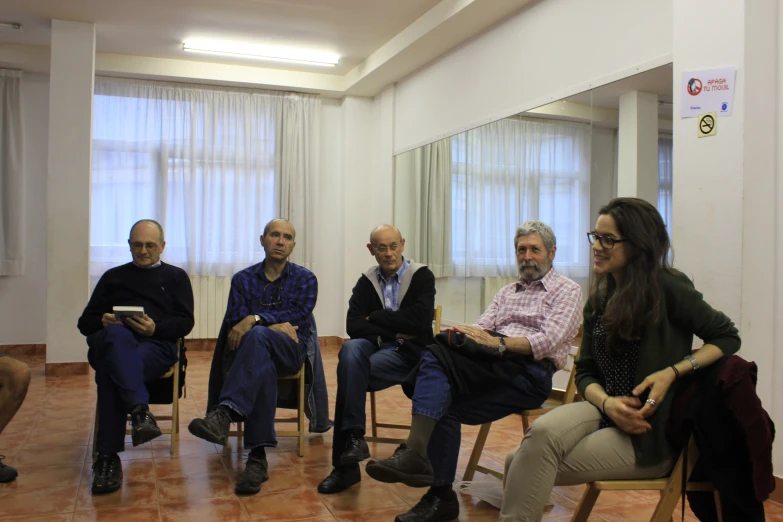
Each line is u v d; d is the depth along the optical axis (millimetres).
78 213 5656
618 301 1832
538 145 4566
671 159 3375
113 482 2729
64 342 5586
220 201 7141
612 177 3820
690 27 2883
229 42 6332
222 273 7117
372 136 7684
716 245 2752
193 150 7047
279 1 5301
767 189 2730
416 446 2270
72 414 4152
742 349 2639
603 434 1804
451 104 5859
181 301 3340
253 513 2516
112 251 6766
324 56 6734
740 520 1669
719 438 1640
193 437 3652
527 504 1761
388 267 3227
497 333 2596
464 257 5555
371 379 2965
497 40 5117
